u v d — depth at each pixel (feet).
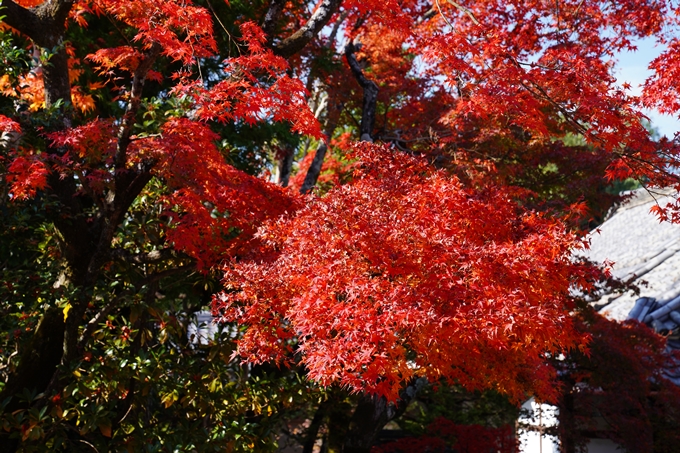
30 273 21.43
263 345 15.87
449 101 31.55
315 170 36.86
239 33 31.45
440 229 15.12
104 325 21.63
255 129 33.96
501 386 16.98
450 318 13.02
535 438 38.73
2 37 20.72
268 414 22.99
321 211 15.42
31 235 23.75
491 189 17.47
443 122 29.63
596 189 33.53
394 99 34.86
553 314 13.89
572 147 33.22
